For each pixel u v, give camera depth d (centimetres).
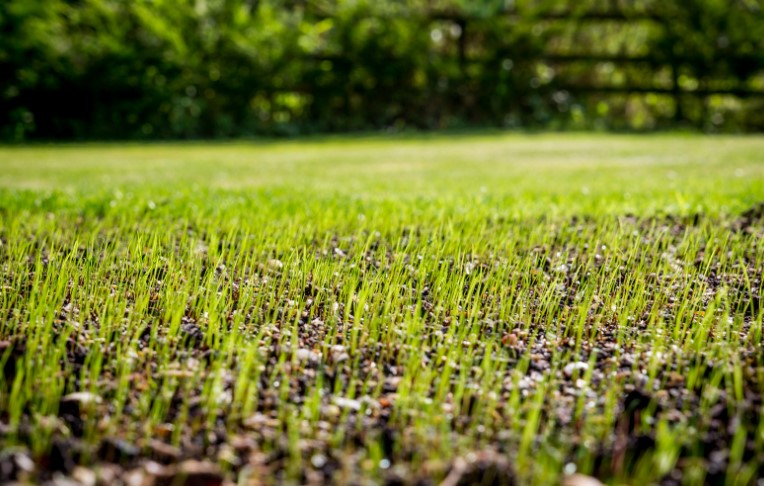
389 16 1458
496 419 169
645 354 206
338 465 149
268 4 1437
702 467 146
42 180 618
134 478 139
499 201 432
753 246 316
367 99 1518
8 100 1263
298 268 275
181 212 398
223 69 1402
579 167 710
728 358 196
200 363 194
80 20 1329
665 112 1571
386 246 321
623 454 152
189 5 1380
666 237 331
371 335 218
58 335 209
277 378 189
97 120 1326
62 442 152
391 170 710
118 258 290
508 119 1534
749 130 1509
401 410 172
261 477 144
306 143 1221
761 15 1480
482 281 272
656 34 1539
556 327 232
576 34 1580
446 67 1479
